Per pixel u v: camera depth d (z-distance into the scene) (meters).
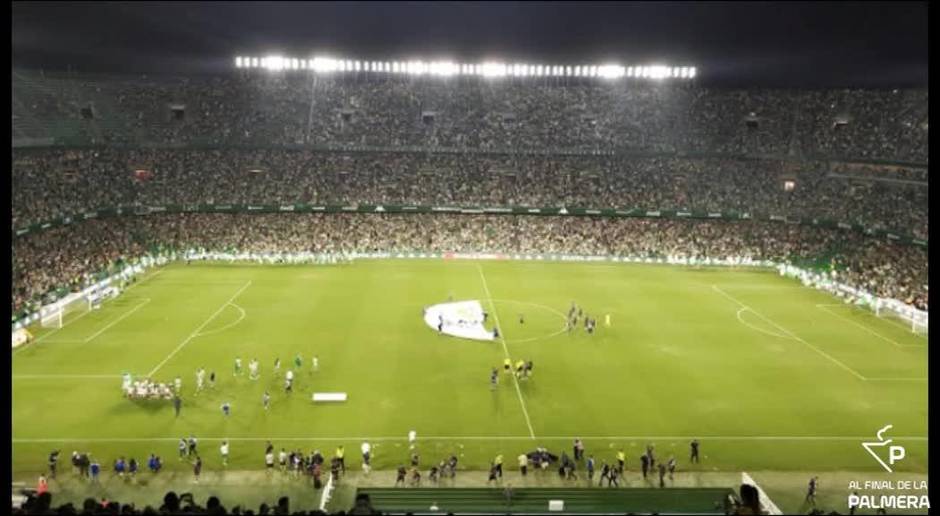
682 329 73.50
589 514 37.56
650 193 121.94
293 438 46.97
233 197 116.31
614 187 123.50
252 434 47.41
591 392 55.59
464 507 39.12
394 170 125.44
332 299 83.75
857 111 128.88
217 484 41.09
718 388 56.66
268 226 113.44
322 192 119.44
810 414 51.75
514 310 80.12
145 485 40.78
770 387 57.03
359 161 126.88
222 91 134.12
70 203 102.88
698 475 42.94
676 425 49.72
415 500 39.81
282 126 129.00
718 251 111.12
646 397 54.69
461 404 52.97
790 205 117.31
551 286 93.19
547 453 44.09
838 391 56.28
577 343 68.19
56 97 121.19
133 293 85.06
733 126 132.00
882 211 109.19
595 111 136.50
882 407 53.16
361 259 109.00
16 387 54.44
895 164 112.38
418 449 45.88
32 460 43.22
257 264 103.88
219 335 68.62
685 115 135.00
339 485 41.41
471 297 86.19
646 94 140.25
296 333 69.69
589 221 119.31
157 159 119.88
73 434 46.69
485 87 141.75
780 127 130.75
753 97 137.12
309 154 127.12
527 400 53.88
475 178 124.94
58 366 59.25
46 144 108.06
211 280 92.94
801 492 40.75
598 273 102.12
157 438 46.50
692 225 117.81
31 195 100.19
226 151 124.31
